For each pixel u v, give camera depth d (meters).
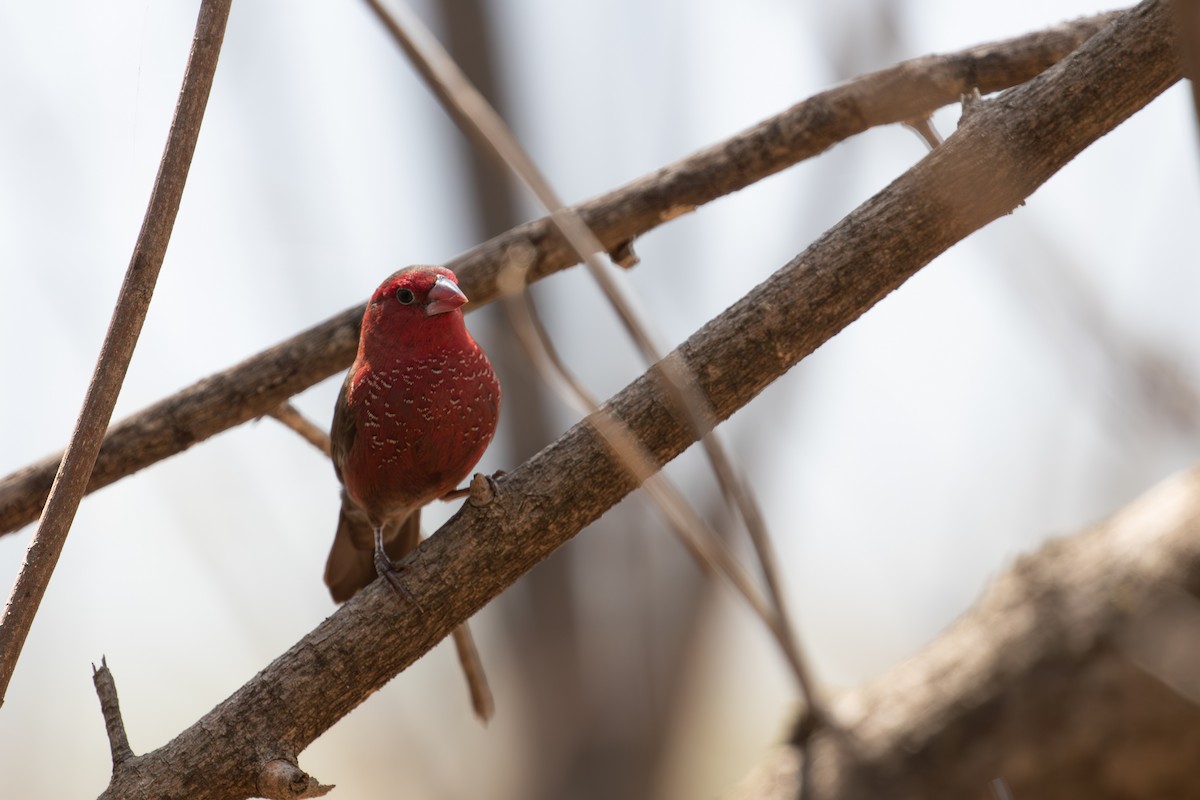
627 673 17.77
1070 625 9.00
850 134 8.21
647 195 8.38
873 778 9.40
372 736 17.16
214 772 5.55
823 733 9.73
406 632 5.88
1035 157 5.77
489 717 7.66
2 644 5.13
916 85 7.97
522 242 8.38
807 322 5.88
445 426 7.56
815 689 9.60
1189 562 8.63
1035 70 7.98
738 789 10.15
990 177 5.75
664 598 17.94
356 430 7.71
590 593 18.08
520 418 18.12
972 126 5.83
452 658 17.64
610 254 8.59
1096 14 8.03
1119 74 5.71
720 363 5.88
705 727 19.92
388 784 17.20
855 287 5.87
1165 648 6.36
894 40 7.27
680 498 8.56
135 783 5.49
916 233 5.82
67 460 5.25
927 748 9.32
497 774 17.72
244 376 8.17
